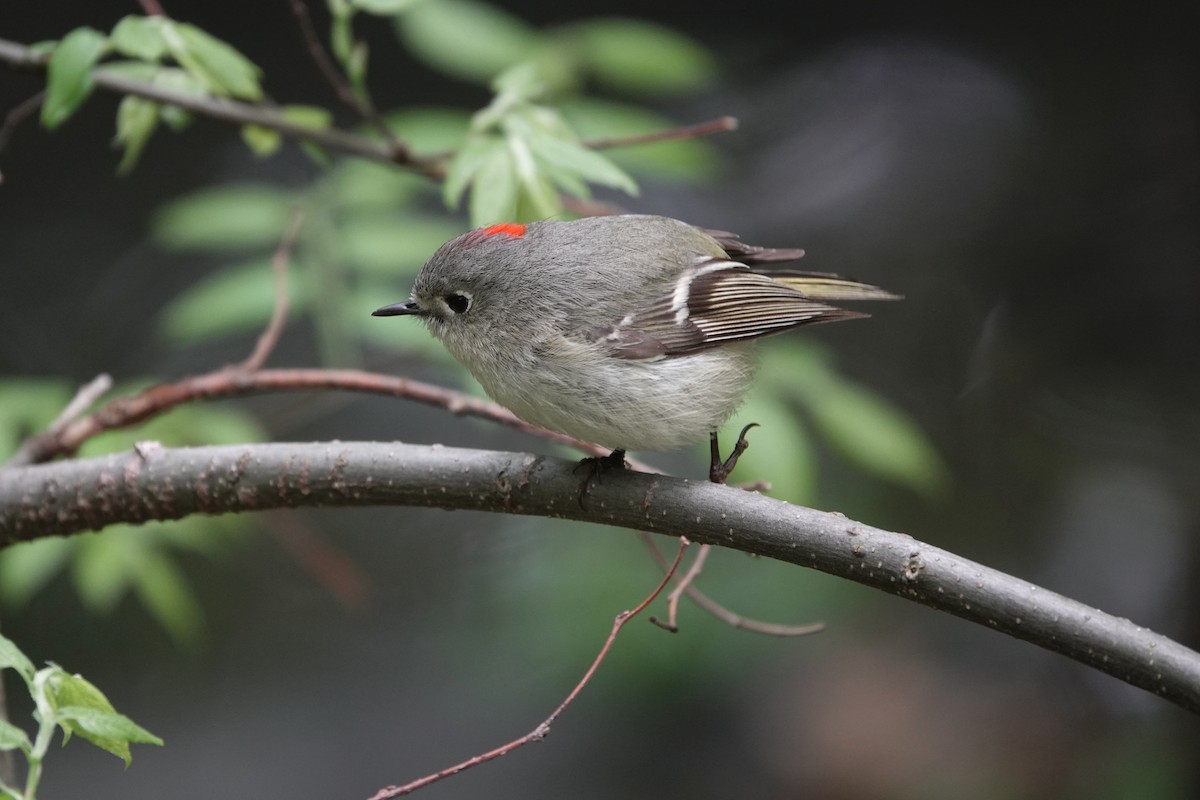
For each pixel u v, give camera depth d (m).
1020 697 12.38
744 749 12.16
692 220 15.06
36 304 14.17
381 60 15.26
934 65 15.70
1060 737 11.92
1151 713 11.97
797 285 7.19
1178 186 14.52
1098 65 15.27
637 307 6.31
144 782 12.29
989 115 15.39
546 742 12.42
